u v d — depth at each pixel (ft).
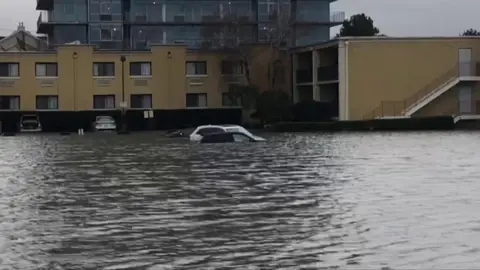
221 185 62.18
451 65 203.10
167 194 56.85
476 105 205.77
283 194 56.13
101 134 193.06
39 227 43.19
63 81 229.45
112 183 64.75
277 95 217.56
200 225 43.34
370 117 201.57
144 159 91.35
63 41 274.57
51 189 60.90
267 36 255.70
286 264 33.42
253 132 180.45
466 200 51.67
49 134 202.39
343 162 83.76
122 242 38.70
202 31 263.90
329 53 221.87
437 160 85.20
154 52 233.76
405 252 35.45
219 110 236.02
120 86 232.32
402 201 51.52
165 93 234.17
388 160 85.92
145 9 280.51
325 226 42.42
